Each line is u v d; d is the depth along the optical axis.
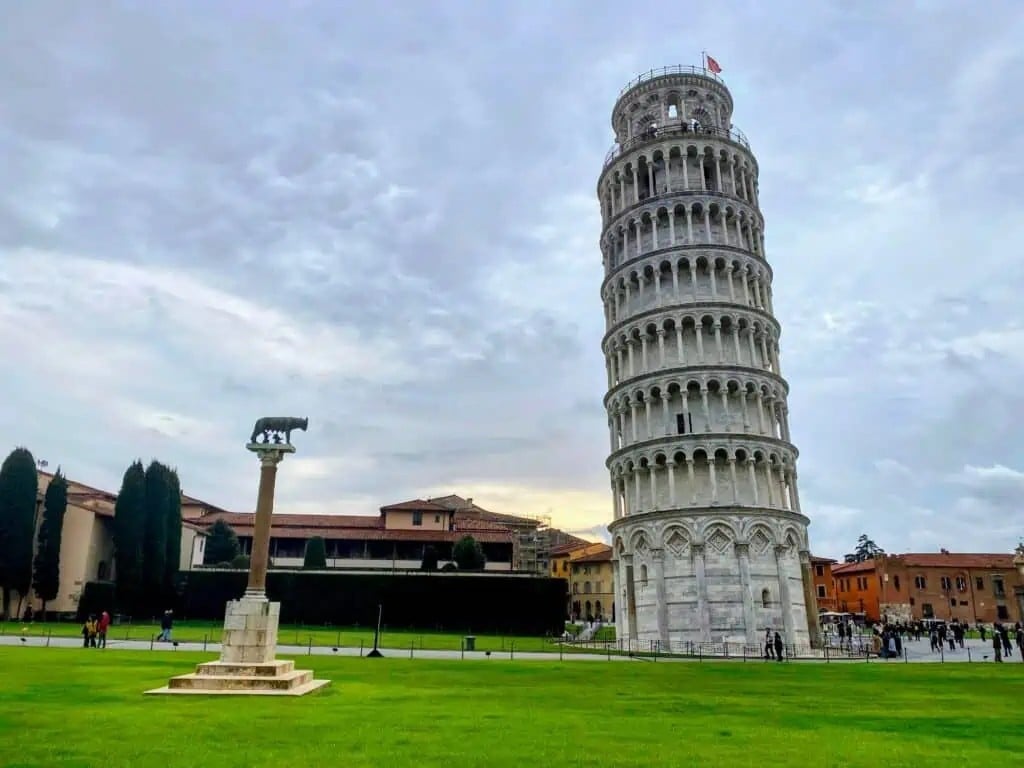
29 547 75.75
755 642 56.56
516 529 114.75
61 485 79.81
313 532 102.50
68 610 79.31
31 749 13.77
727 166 72.62
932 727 18.42
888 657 53.41
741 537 59.03
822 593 140.25
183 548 96.81
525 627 79.12
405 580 80.75
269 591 80.88
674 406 65.44
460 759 13.47
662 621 59.16
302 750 14.09
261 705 20.39
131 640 53.12
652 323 67.62
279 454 29.12
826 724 18.80
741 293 68.69
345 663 37.28
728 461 61.62
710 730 17.47
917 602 125.75
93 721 17.05
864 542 195.62
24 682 24.80
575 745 15.07
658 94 77.19
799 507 65.12
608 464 70.56
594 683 29.56
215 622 78.50
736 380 64.25
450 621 79.19
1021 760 14.15
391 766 12.80
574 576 139.88
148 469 84.44
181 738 15.09
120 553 79.44
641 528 62.94
